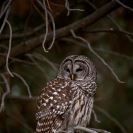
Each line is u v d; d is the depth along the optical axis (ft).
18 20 52.06
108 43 55.36
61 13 49.57
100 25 53.88
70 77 45.68
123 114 57.41
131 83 57.00
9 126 53.36
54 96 44.60
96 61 53.67
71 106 44.50
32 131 50.34
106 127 55.72
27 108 54.39
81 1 51.11
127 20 55.31
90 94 45.57
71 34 48.85
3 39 50.44
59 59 53.67
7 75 47.47
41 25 49.96
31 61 51.70
